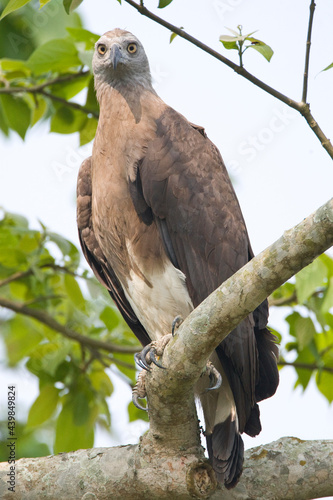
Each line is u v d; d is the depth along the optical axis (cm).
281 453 754
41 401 1200
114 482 750
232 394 827
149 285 909
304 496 745
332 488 743
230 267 880
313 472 740
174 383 702
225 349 808
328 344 1221
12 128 1181
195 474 740
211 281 876
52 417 1203
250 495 740
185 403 725
